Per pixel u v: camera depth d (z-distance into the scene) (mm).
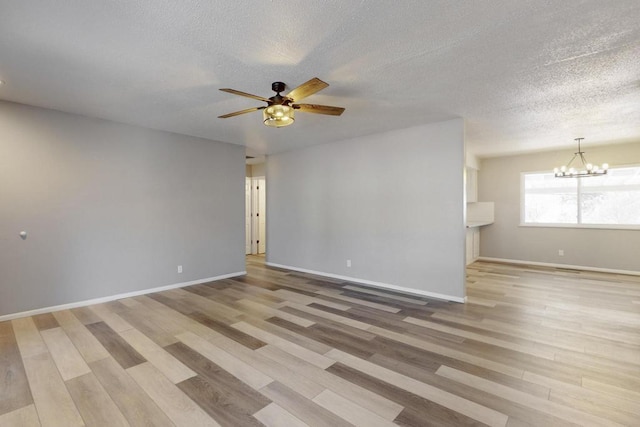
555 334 3051
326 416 1869
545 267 6445
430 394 2080
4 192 3420
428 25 2027
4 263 3418
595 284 5027
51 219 3703
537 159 6688
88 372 2361
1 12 1868
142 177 4457
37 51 2350
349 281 5230
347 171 5305
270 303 4043
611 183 6062
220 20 1969
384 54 2404
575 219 6422
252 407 1955
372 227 4988
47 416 1880
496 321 3398
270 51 2355
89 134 3977
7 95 3248
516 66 2609
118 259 4230
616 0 1771
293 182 6219
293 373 2348
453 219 4145
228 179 5527
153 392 2111
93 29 2064
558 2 1796
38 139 3613
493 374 2326
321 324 3316
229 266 5547
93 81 2893
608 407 1939
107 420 1846
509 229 7059
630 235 5809
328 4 1812
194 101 3422
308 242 5961
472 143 5730
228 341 2896
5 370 2391
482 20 1976
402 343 2855
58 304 3748
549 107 3645
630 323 3332
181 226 4887
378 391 2117
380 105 3570
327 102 3467
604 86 3020
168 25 2021
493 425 1782
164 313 3656
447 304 4000
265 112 2797
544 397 2045
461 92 3184
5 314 3414
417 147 4461
